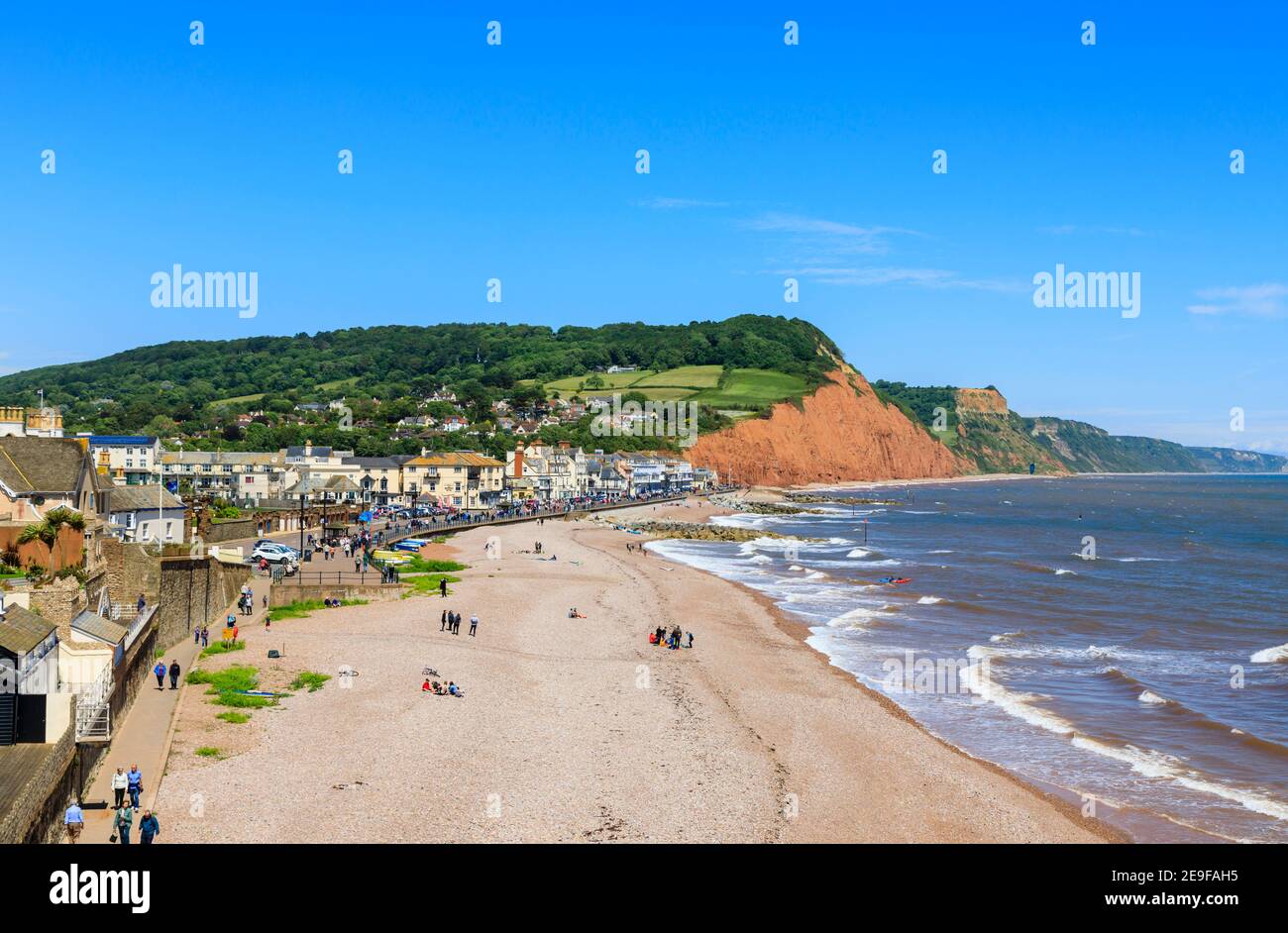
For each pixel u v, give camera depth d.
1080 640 74.06
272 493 159.62
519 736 45.38
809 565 121.31
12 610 35.19
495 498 185.12
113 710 39.31
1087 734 50.78
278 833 33.41
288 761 39.84
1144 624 80.94
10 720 32.69
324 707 47.16
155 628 50.62
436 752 42.34
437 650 60.34
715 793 40.16
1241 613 86.75
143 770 37.12
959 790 42.44
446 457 179.25
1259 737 50.62
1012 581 106.06
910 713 54.09
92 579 46.91
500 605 77.94
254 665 53.38
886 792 41.81
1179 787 43.78
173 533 85.94
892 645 71.19
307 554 90.62
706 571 111.38
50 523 49.88
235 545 93.12
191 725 42.84
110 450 143.50
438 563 98.75
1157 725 52.56
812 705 54.16
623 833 35.88
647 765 42.78
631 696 53.38
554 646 65.00
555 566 106.06
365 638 62.16
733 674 60.47
